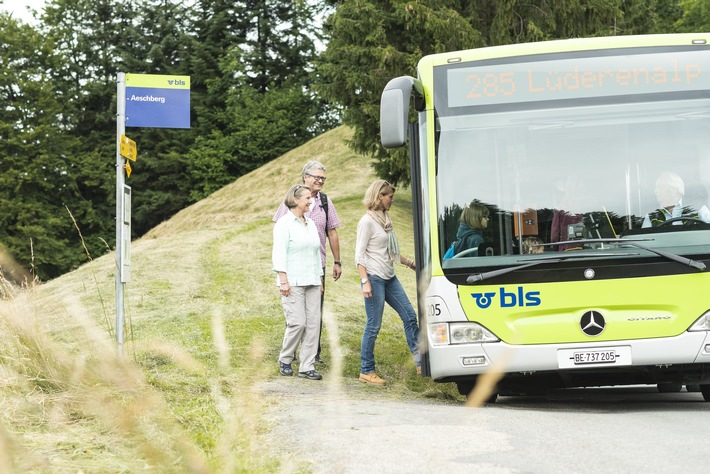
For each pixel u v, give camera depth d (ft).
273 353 37.68
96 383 22.75
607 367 26.09
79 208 173.58
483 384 12.10
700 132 27.27
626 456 18.01
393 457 17.67
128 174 30.68
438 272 27.25
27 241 158.61
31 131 163.84
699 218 26.53
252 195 143.02
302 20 196.34
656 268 26.20
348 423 21.88
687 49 28.07
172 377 27.22
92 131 188.85
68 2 197.77
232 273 58.90
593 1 94.07
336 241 36.58
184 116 30.83
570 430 21.47
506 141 27.73
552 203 27.09
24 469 15.38
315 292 33.45
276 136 178.19
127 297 48.75
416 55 89.20
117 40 198.90
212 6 197.57
